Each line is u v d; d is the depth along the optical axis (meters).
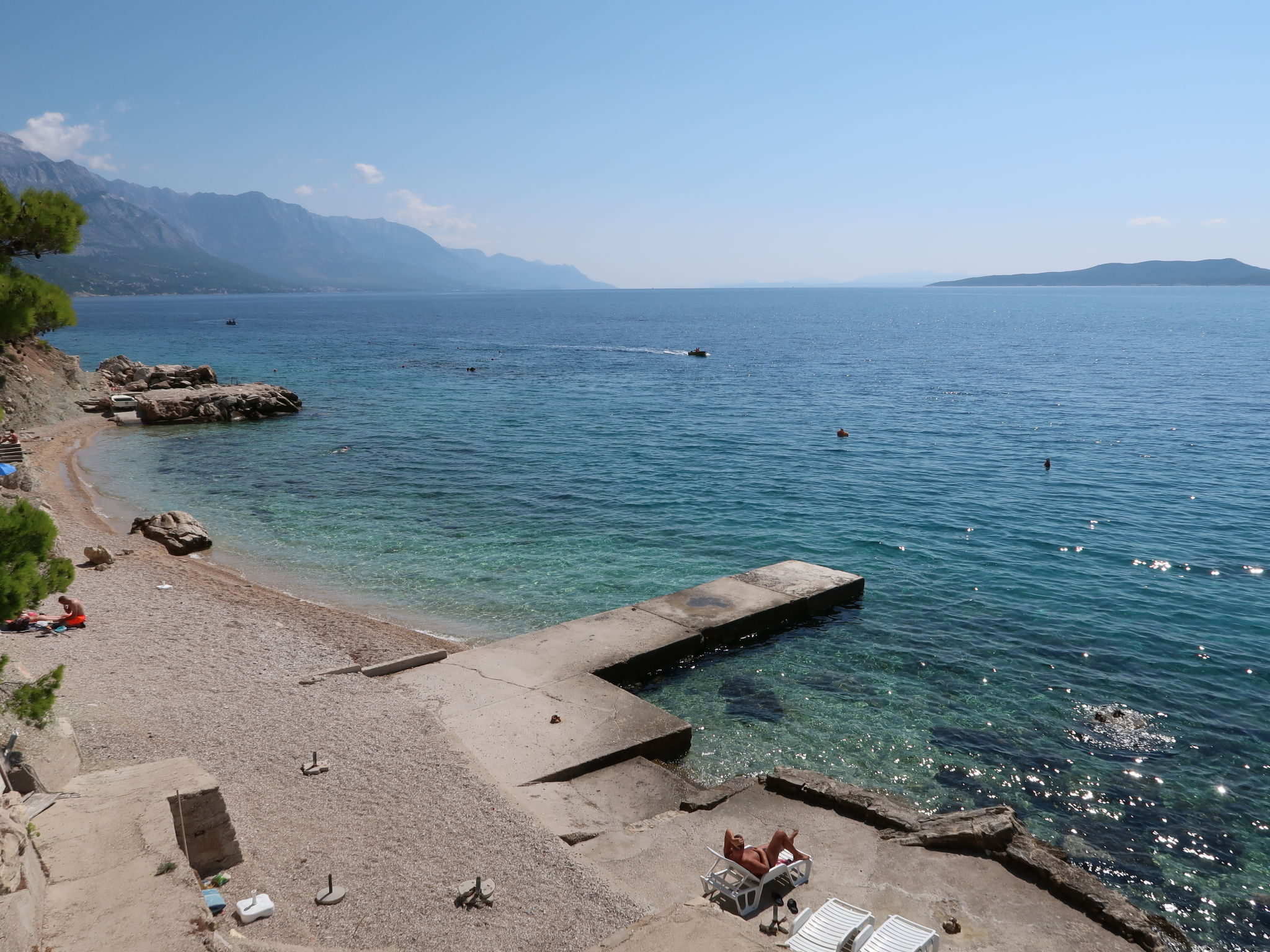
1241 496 41.22
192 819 11.64
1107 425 61.47
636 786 16.58
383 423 62.62
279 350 129.12
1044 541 34.53
